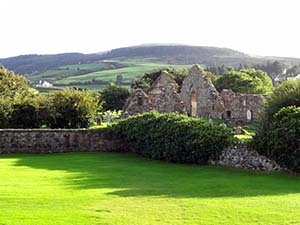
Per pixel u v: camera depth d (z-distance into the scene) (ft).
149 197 50.52
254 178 65.46
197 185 58.95
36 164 81.56
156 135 88.99
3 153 101.24
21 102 125.90
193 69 158.30
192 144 80.89
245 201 48.37
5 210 42.98
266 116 92.43
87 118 131.03
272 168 71.72
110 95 246.88
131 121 100.17
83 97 130.52
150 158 90.94
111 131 104.32
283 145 69.51
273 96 95.45
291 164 69.00
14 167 76.89
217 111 153.07
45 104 127.75
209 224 39.52
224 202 47.80
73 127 130.11
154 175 68.44
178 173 70.69
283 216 42.16
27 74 560.20
